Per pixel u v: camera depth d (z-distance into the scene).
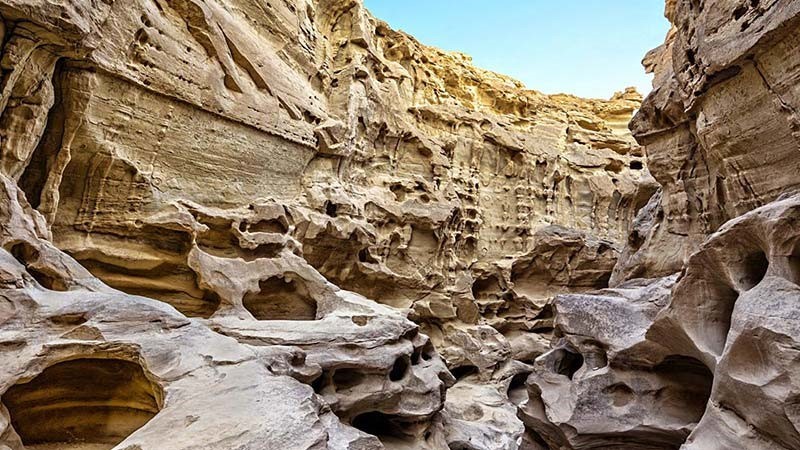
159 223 10.96
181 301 11.37
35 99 8.60
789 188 8.07
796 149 7.76
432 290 20.19
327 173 17.94
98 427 6.29
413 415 10.48
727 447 5.69
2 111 8.11
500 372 19.47
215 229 12.42
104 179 10.31
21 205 7.92
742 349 5.59
